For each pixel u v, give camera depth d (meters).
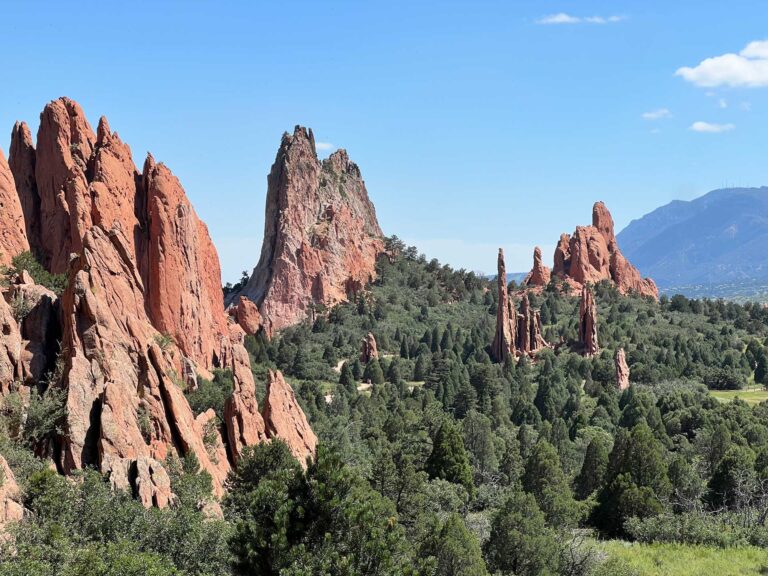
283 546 44.81
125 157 162.75
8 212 114.50
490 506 107.00
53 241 150.88
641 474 99.12
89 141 161.62
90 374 68.06
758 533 83.31
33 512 51.41
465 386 197.00
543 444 104.25
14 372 68.25
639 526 86.81
